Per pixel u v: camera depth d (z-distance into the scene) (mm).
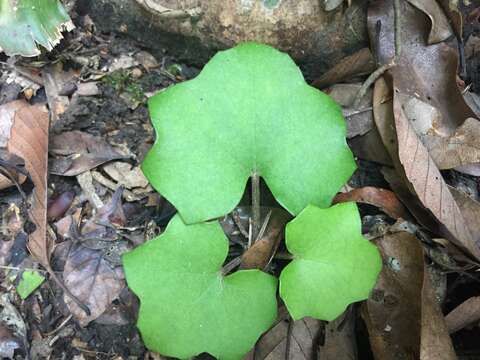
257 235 196
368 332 190
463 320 190
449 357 175
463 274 205
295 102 183
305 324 196
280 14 218
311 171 185
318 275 174
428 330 176
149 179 176
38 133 200
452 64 217
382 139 212
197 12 219
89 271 203
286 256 195
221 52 181
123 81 232
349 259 175
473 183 219
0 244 207
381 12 221
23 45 218
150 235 210
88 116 226
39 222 200
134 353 195
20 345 193
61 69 234
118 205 214
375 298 192
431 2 222
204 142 180
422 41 221
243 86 181
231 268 189
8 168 213
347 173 185
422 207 205
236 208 207
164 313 172
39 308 199
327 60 232
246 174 184
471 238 197
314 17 220
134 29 234
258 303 177
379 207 210
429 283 181
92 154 220
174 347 172
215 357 185
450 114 217
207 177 179
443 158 209
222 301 175
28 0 218
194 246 175
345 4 220
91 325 198
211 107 180
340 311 173
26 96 229
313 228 176
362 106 218
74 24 240
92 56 237
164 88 235
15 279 202
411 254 191
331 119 185
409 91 218
